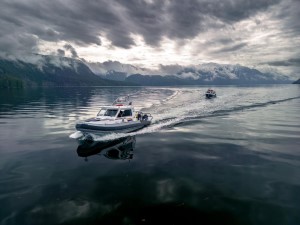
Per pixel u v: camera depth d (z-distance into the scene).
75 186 10.23
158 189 9.90
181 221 7.70
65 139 18.94
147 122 24.22
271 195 9.40
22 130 22.42
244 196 9.34
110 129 19.03
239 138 18.59
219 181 10.69
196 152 15.08
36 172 11.87
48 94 93.56
